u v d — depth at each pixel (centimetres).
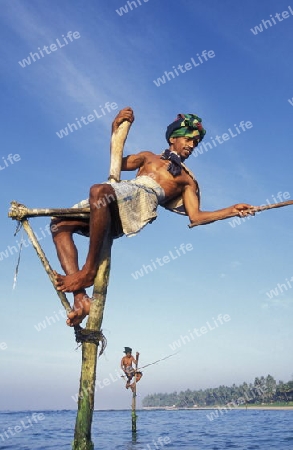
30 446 1750
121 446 1742
